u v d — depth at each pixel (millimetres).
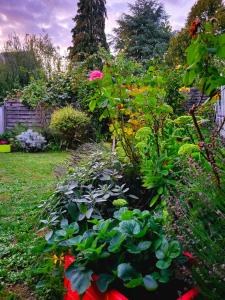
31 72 13438
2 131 9688
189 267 1150
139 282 1117
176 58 8453
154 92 2227
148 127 2277
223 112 2750
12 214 3113
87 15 19031
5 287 1864
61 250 1604
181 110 4270
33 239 2402
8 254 2246
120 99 2416
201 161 1530
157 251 1180
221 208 1149
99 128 6832
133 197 2049
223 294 998
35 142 8164
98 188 2105
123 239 1244
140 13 19234
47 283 1802
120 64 3303
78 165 2660
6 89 13531
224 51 1194
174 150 2025
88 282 1198
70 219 1912
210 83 1258
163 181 1821
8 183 4500
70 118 7859
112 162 2369
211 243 1055
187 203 1242
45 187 3975
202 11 11766
